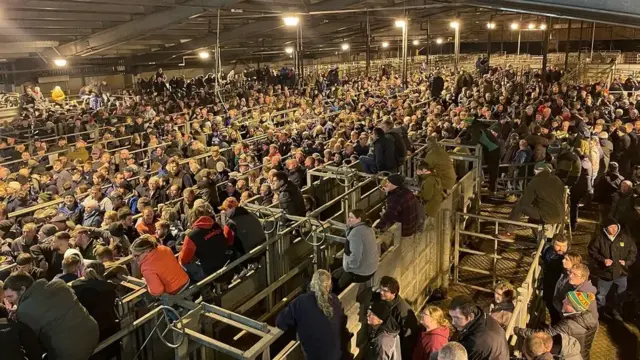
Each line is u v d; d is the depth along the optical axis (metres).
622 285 7.00
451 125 13.35
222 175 11.44
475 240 9.19
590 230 10.12
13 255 7.16
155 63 32.16
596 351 6.50
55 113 21.02
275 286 5.83
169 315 4.45
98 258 5.30
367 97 23.36
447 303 7.20
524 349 4.26
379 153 9.48
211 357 5.12
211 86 31.27
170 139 15.06
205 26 26.52
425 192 7.10
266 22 27.31
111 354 4.61
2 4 15.78
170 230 7.44
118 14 20.41
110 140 15.49
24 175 11.70
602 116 16.38
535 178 7.68
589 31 48.28
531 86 25.23
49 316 3.82
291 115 19.88
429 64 44.47
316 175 9.55
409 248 6.53
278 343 5.75
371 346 4.71
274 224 6.31
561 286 5.57
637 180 10.84
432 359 4.13
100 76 31.62
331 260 7.25
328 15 28.86
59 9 17.47
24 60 26.89
